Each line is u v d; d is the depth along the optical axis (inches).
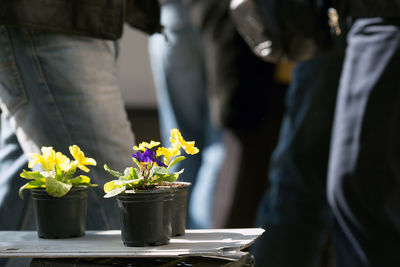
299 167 157.9
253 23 144.6
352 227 139.3
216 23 192.5
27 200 131.2
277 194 160.9
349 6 137.4
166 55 240.2
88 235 118.3
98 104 128.1
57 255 110.1
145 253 109.5
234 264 109.7
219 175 227.5
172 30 235.8
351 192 138.5
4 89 128.0
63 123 127.5
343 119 139.4
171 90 242.1
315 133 155.9
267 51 145.6
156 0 137.1
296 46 144.5
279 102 207.3
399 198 137.4
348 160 138.3
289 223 157.6
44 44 126.6
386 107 136.9
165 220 112.7
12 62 127.3
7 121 134.0
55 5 125.0
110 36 127.8
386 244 137.9
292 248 157.3
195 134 246.4
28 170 131.6
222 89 198.8
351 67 139.8
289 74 202.2
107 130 128.5
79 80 127.2
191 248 110.9
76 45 127.3
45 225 116.2
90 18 126.6
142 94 546.0
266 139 213.3
